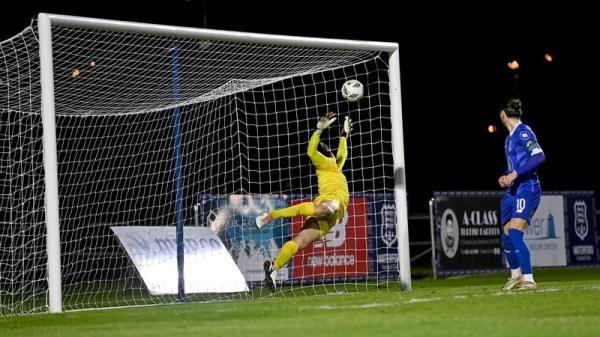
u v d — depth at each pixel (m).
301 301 27.25
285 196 42.59
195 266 35.50
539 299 23.91
